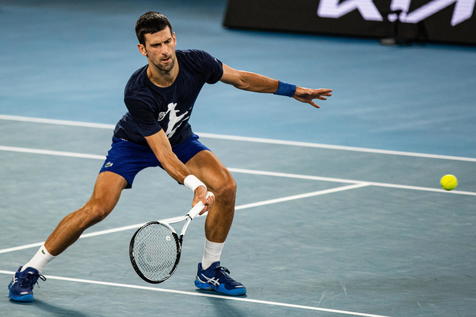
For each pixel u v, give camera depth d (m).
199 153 17.42
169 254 15.38
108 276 18.03
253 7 49.09
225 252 19.42
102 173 16.86
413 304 16.78
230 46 44.88
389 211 22.25
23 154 26.84
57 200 22.80
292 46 45.25
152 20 15.28
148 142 16.06
